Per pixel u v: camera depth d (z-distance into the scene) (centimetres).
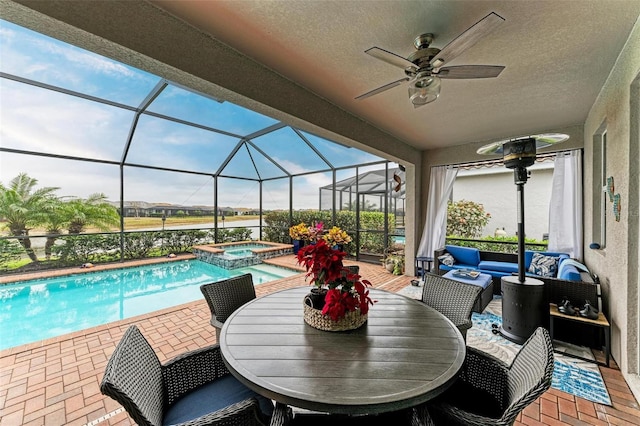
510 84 290
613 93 257
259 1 179
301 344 146
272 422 116
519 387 124
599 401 203
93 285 579
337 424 129
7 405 198
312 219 876
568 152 426
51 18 149
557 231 434
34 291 534
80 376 233
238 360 130
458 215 737
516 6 181
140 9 180
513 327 296
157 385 135
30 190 599
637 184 220
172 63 195
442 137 491
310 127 326
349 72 270
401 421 131
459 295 217
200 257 811
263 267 745
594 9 183
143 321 351
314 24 201
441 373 121
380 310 196
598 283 306
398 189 632
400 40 219
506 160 294
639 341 218
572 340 285
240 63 239
